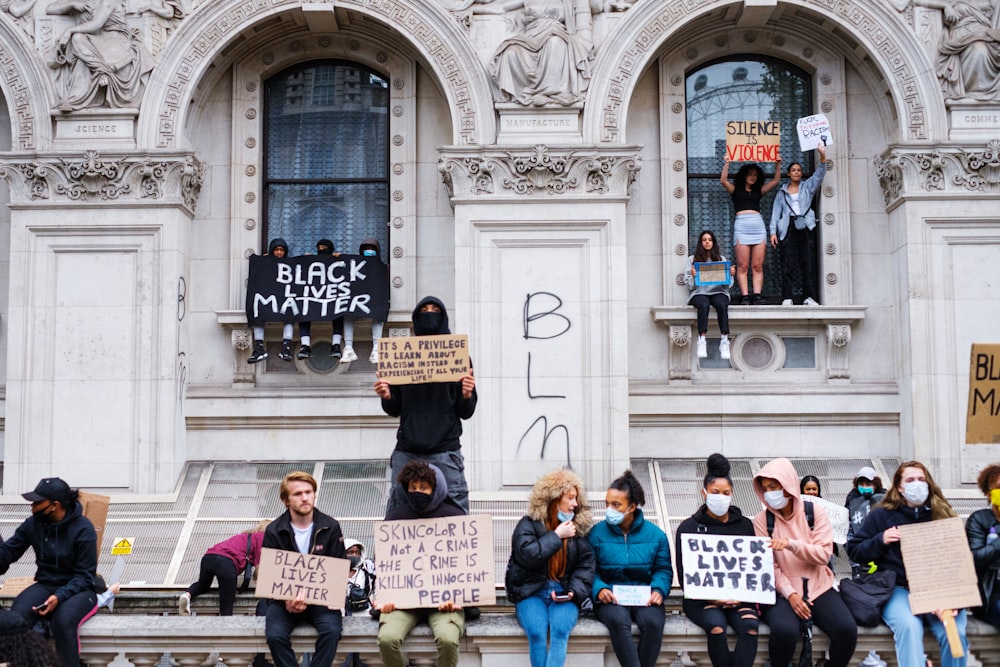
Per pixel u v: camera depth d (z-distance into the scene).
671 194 17.42
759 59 17.75
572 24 17.03
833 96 17.55
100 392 16.42
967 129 16.75
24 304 16.52
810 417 16.83
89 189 16.64
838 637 9.81
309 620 10.11
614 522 10.20
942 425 16.33
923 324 16.48
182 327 16.81
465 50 16.92
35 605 10.22
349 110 17.84
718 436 16.88
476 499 15.99
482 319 16.42
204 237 17.39
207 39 17.08
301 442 16.94
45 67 16.94
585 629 9.95
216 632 10.18
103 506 12.86
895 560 10.29
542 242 16.58
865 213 17.41
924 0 16.97
